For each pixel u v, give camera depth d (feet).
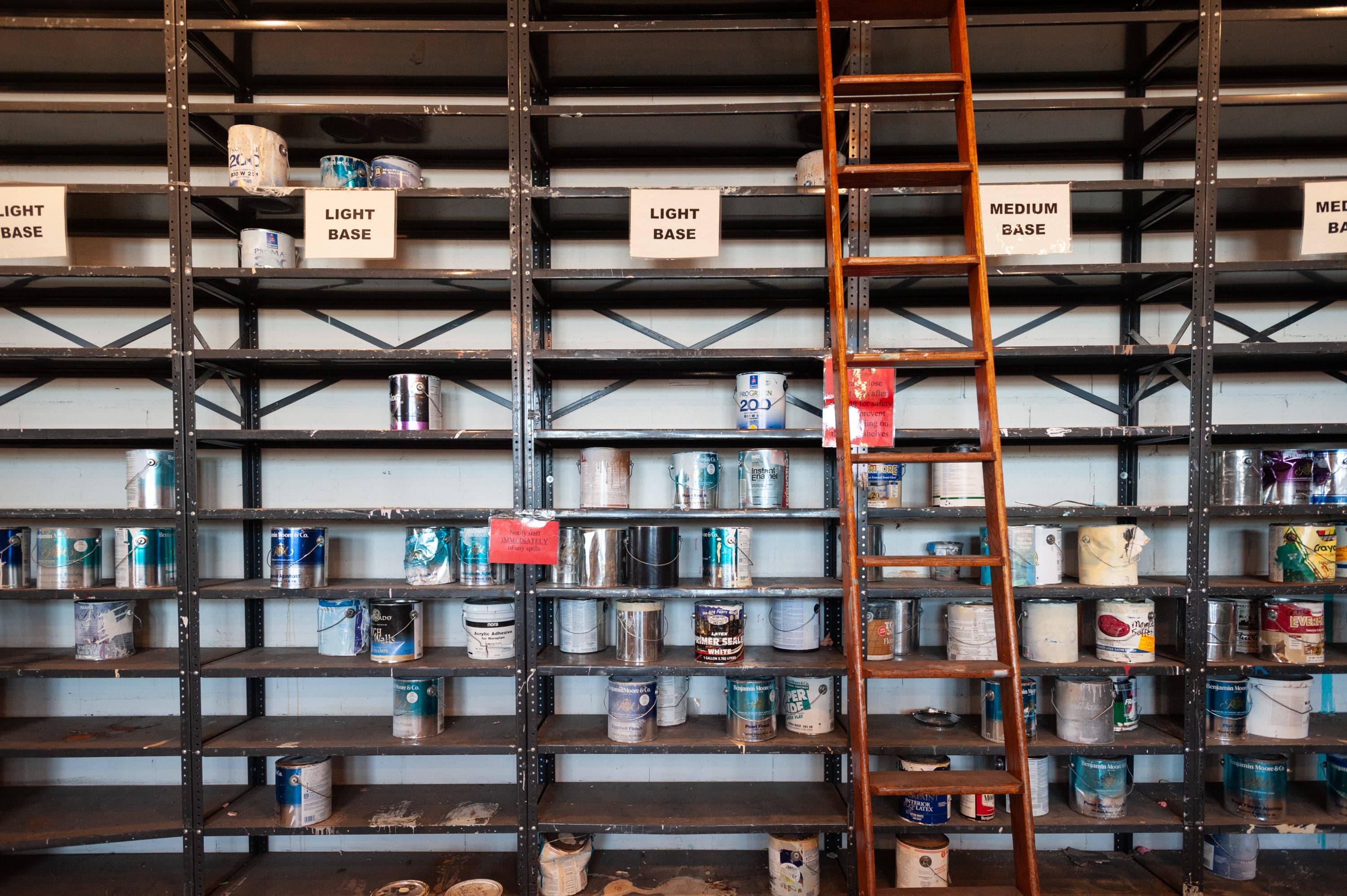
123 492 7.92
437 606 7.84
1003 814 6.77
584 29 6.53
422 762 7.77
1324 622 7.44
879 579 7.40
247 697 7.79
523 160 6.62
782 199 6.91
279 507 7.91
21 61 7.29
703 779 7.70
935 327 7.93
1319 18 6.42
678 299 7.81
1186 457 7.88
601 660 6.80
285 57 7.25
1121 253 7.92
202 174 7.93
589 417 7.98
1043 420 7.95
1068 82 7.75
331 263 7.91
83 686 7.85
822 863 7.13
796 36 6.73
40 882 7.00
